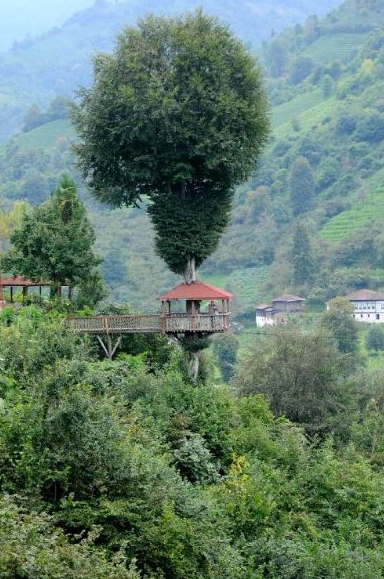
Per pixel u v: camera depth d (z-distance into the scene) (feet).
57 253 242.78
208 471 155.22
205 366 241.35
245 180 246.68
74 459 108.88
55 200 258.98
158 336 235.40
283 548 132.16
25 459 106.93
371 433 254.47
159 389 177.27
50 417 109.09
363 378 329.93
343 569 134.82
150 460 121.08
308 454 184.85
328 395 282.97
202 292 226.38
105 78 230.68
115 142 233.14
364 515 167.32
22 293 268.41
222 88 230.27
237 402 213.05
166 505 113.91
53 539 90.74
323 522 163.73
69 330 160.35
